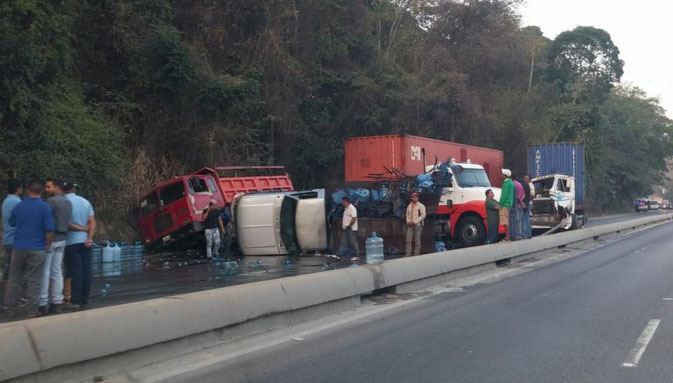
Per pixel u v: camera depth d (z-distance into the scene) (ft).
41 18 56.03
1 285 38.83
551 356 25.26
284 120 94.68
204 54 80.84
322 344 27.81
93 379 22.02
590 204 229.04
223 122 82.64
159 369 23.70
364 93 109.40
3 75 54.29
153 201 68.23
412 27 138.41
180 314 25.66
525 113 148.66
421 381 22.08
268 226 63.31
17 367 19.63
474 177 70.79
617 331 29.71
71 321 21.72
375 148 84.79
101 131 66.18
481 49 140.36
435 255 47.01
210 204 61.62
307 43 101.96
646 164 269.44
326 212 64.34
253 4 88.38
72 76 70.64
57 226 32.24
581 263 60.18
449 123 122.93
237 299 28.71
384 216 63.77
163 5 76.95
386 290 41.75
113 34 73.51
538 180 94.79
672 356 25.20
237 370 23.62
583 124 201.87
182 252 68.49
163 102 76.89
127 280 46.03
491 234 61.87
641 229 120.98
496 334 29.32
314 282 33.88
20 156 55.42
